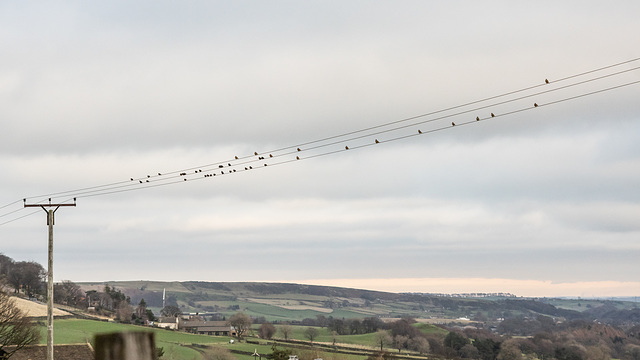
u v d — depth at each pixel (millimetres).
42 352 92562
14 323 90250
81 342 111938
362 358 157875
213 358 144000
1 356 84688
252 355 155250
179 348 147500
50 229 60000
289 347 171625
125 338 4797
